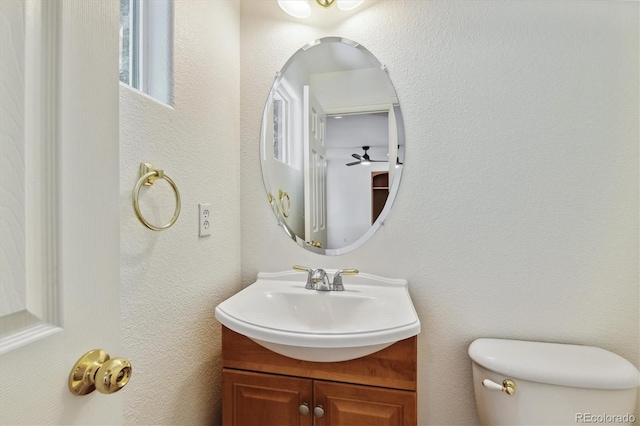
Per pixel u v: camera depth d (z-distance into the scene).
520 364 0.91
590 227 1.02
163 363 0.85
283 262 1.26
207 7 1.05
